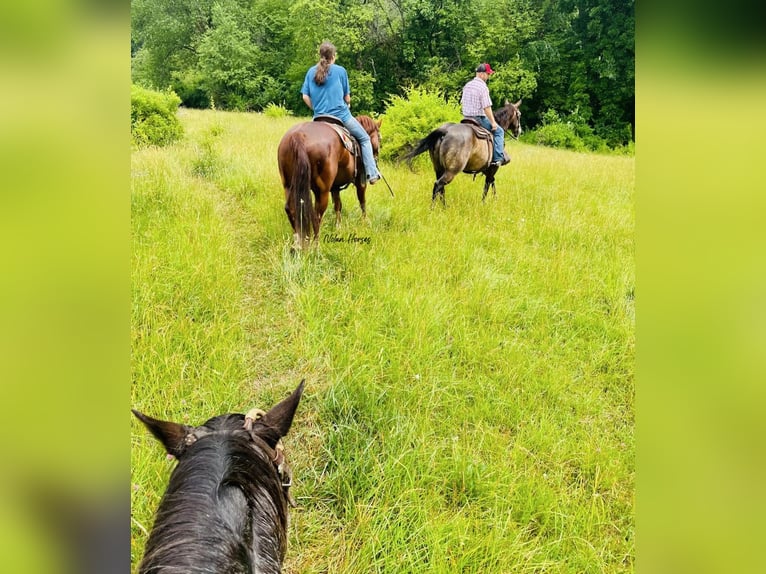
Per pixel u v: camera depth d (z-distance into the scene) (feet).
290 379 11.93
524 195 25.23
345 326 13.76
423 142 22.76
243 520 4.57
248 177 22.13
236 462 5.03
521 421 11.39
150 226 16.21
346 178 18.07
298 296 14.30
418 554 8.15
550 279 17.20
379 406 11.12
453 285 16.28
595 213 23.54
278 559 4.87
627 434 11.29
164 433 5.33
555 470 10.36
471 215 21.93
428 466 9.70
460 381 12.20
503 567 8.16
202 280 14.10
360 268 16.24
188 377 11.27
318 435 10.43
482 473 9.84
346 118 17.97
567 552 8.71
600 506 9.62
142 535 7.45
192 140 25.91
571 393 12.64
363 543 8.36
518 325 15.16
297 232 15.99
